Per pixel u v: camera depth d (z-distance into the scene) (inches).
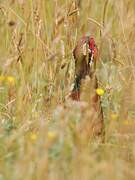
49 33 537.6
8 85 498.9
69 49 528.4
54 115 431.2
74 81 453.1
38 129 416.8
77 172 338.0
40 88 496.1
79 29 569.9
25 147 371.6
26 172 341.1
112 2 594.2
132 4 594.2
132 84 470.0
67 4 546.9
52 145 366.9
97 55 450.0
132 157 383.6
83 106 412.5
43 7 541.3
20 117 451.8
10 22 512.1
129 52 505.7
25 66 514.3
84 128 392.2
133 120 431.8
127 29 561.9
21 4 539.8
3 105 475.5
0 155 379.2
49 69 509.0
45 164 341.7
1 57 539.8
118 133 413.7
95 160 355.9
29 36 524.4
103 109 462.3
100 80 524.7
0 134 403.9
